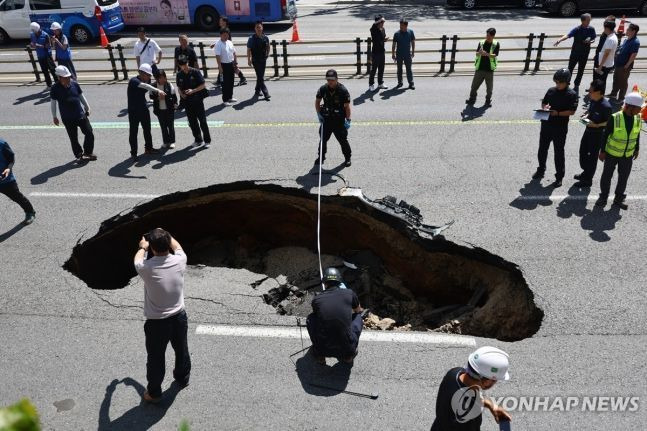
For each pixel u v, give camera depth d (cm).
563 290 653
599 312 618
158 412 516
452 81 1490
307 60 1770
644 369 544
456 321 716
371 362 568
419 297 847
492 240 751
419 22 2359
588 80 1444
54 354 587
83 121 1011
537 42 1884
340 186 902
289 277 892
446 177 930
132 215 859
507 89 1398
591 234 758
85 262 796
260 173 954
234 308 654
